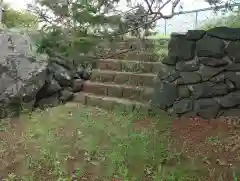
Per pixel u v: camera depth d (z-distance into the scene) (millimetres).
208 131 3922
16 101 4715
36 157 3342
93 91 5578
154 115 4582
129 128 4062
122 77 5547
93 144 3557
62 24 2523
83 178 2916
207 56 4406
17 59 4863
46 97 5211
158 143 3541
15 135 3982
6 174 3037
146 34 3207
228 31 4289
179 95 4562
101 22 2498
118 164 3090
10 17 5488
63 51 2561
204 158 3209
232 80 4281
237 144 3494
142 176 2896
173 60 4660
